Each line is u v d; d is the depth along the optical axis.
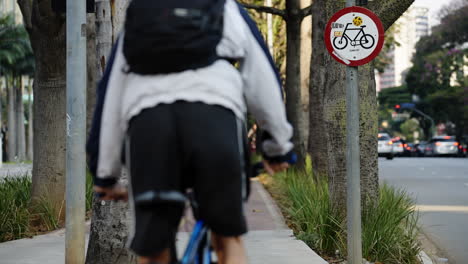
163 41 3.20
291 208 14.47
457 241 13.27
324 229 11.16
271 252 10.75
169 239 3.17
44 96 14.66
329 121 11.59
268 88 3.55
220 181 3.18
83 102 8.16
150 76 3.28
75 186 8.19
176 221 3.22
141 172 3.17
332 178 11.54
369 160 11.23
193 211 3.51
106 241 8.10
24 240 12.30
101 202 8.13
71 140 8.16
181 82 3.23
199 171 3.18
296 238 12.16
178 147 3.19
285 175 22.55
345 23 8.73
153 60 3.23
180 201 3.17
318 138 21.41
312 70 22.23
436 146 74.31
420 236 13.82
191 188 3.38
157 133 3.17
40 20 14.28
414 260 10.38
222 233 3.23
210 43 3.27
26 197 14.87
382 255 10.24
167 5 3.27
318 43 21.33
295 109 26.16
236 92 3.35
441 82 90.75
